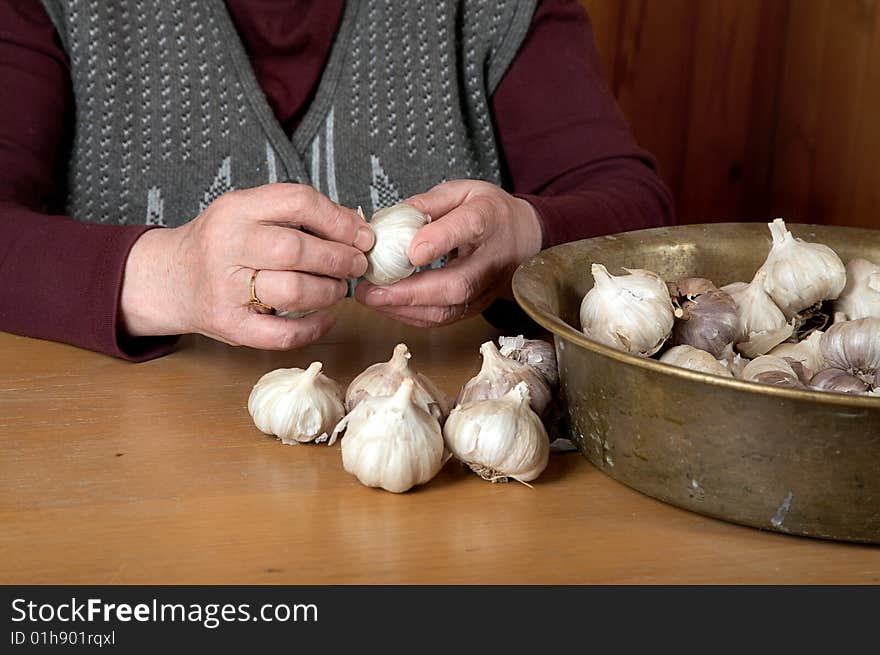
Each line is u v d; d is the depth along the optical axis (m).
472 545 0.62
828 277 0.85
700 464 0.62
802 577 0.59
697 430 0.62
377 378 0.76
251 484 0.69
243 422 0.79
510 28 1.31
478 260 0.91
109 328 0.89
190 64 1.25
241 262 0.82
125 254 0.90
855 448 0.58
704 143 2.20
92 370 0.89
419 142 1.33
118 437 0.76
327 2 1.27
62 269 0.92
